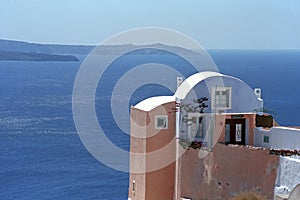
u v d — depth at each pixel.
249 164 40.09
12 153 136.00
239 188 40.66
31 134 160.12
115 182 106.50
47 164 121.88
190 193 44.25
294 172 36.78
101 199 96.75
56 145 143.12
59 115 193.88
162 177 46.91
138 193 48.22
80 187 104.06
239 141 44.81
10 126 174.88
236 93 46.03
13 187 104.94
